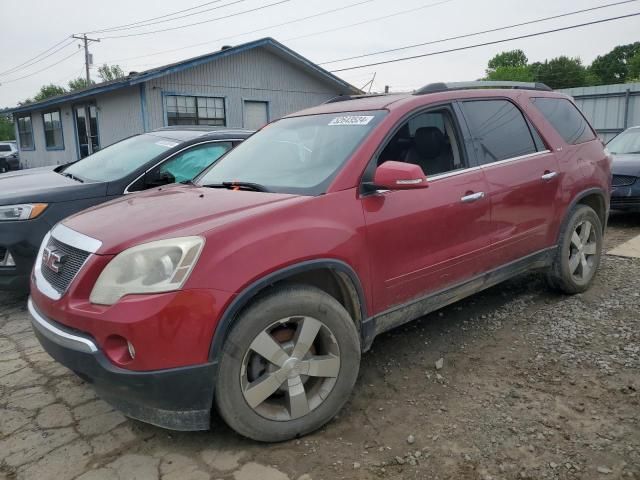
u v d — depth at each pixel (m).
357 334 2.92
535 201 4.07
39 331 2.74
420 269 3.29
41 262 3.09
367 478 2.47
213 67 18.56
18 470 2.59
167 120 17.72
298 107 21.28
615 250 6.21
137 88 17.16
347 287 2.97
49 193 4.89
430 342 3.92
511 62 82.88
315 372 2.78
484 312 4.44
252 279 2.51
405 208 3.16
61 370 3.67
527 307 4.50
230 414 2.58
